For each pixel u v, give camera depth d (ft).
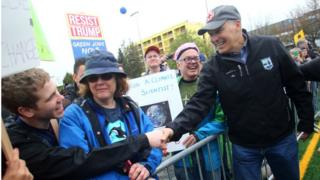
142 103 11.73
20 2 4.98
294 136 10.36
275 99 9.71
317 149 19.57
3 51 4.61
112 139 6.98
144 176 6.69
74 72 11.25
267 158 10.35
